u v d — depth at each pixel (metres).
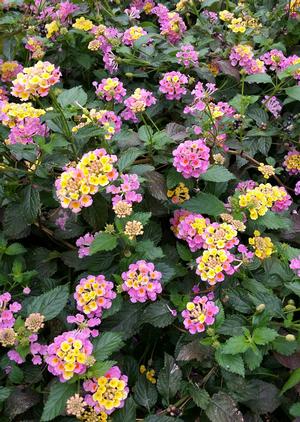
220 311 0.27
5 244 0.31
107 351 0.25
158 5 0.50
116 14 0.49
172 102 0.40
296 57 0.43
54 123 0.31
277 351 0.27
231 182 0.36
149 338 0.31
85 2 0.47
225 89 0.43
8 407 0.26
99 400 0.24
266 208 0.30
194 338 0.28
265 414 0.29
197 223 0.29
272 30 0.48
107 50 0.42
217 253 0.28
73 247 0.34
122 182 0.30
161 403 0.29
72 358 0.24
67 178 0.27
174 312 0.29
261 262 0.30
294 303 0.30
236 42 0.44
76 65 0.44
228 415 0.25
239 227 0.29
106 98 0.38
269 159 0.37
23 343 0.26
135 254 0.29
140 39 0.41
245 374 0.28
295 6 0.46
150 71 0.43
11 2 0.47
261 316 0.27
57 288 0.27
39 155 0.30
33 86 0.28
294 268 0.29
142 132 0.34
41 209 0.34
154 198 0.33
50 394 0.24
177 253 0.32
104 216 0.30
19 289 0.31
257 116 0.40
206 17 0.49
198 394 0.26
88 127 0.30
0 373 0.28
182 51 0.41
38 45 0.43
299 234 0.35
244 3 0.52
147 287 0.27
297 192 0.38
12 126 0.31
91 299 0.27
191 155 0.30
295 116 0.40
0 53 0.44
